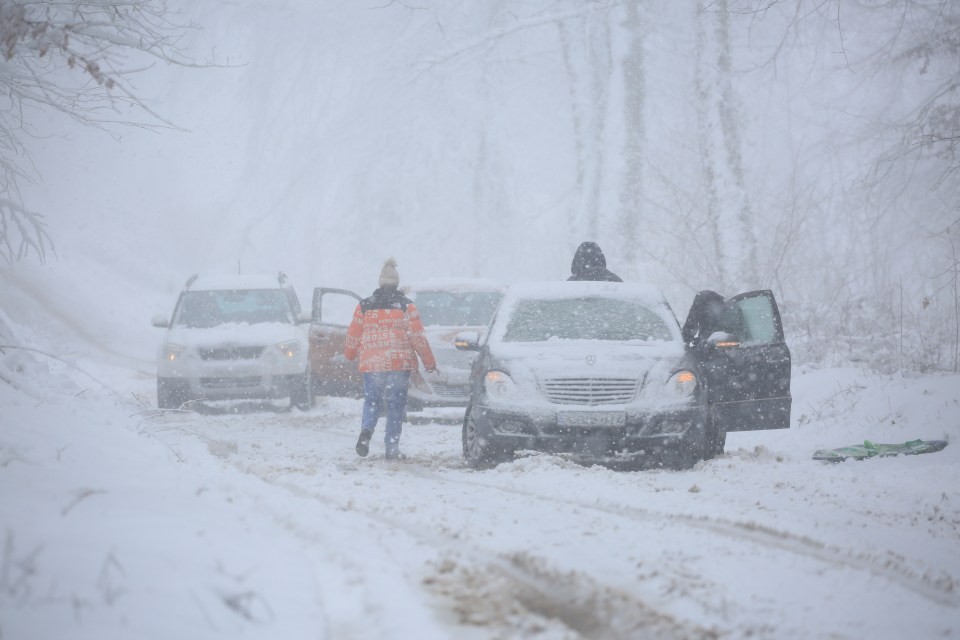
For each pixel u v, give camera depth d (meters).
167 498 19.20
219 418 56.56
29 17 28.41
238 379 59.06
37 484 18.73
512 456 34.84
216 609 12.27
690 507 23.72
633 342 37.53
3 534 14.38
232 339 59.59
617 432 33.97
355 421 56.53
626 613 14.08
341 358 62.34
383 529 19.36
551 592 15.25
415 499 24.64
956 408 40.66
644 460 34.53
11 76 37.16
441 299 64.88
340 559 16.03
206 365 58.78
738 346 38.19
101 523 15.92
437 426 54.78
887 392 45.88
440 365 56.88
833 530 20.95
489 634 12.70
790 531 20.59
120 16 35.38
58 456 21.84
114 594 12.01
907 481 30.92
